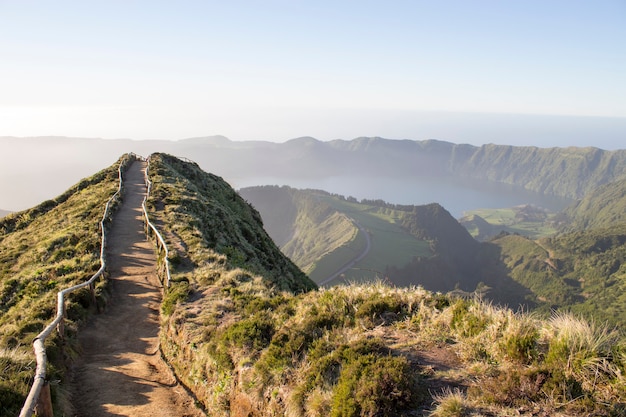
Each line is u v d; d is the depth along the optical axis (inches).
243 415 303.4
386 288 420.8
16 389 284.0
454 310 326.6
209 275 628.7
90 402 357.4
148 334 535.5
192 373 387.9
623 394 205.8
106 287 657.0
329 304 397.7
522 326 271.3
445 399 221.6
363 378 243.1
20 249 1060.5
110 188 1535.4
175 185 1595.7
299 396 263.3
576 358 227.8
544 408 209.0
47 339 417.4
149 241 962.7
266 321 391.2
